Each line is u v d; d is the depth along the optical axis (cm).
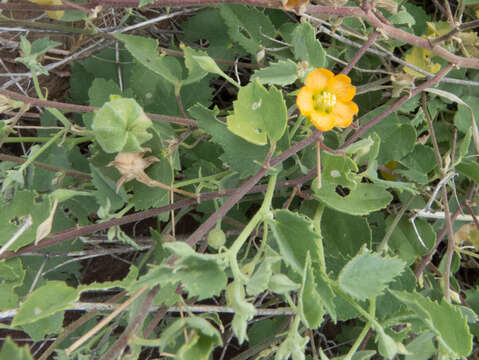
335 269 20
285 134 19
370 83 23
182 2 19
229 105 26
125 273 26
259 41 23
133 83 22
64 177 21
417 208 22
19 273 19
